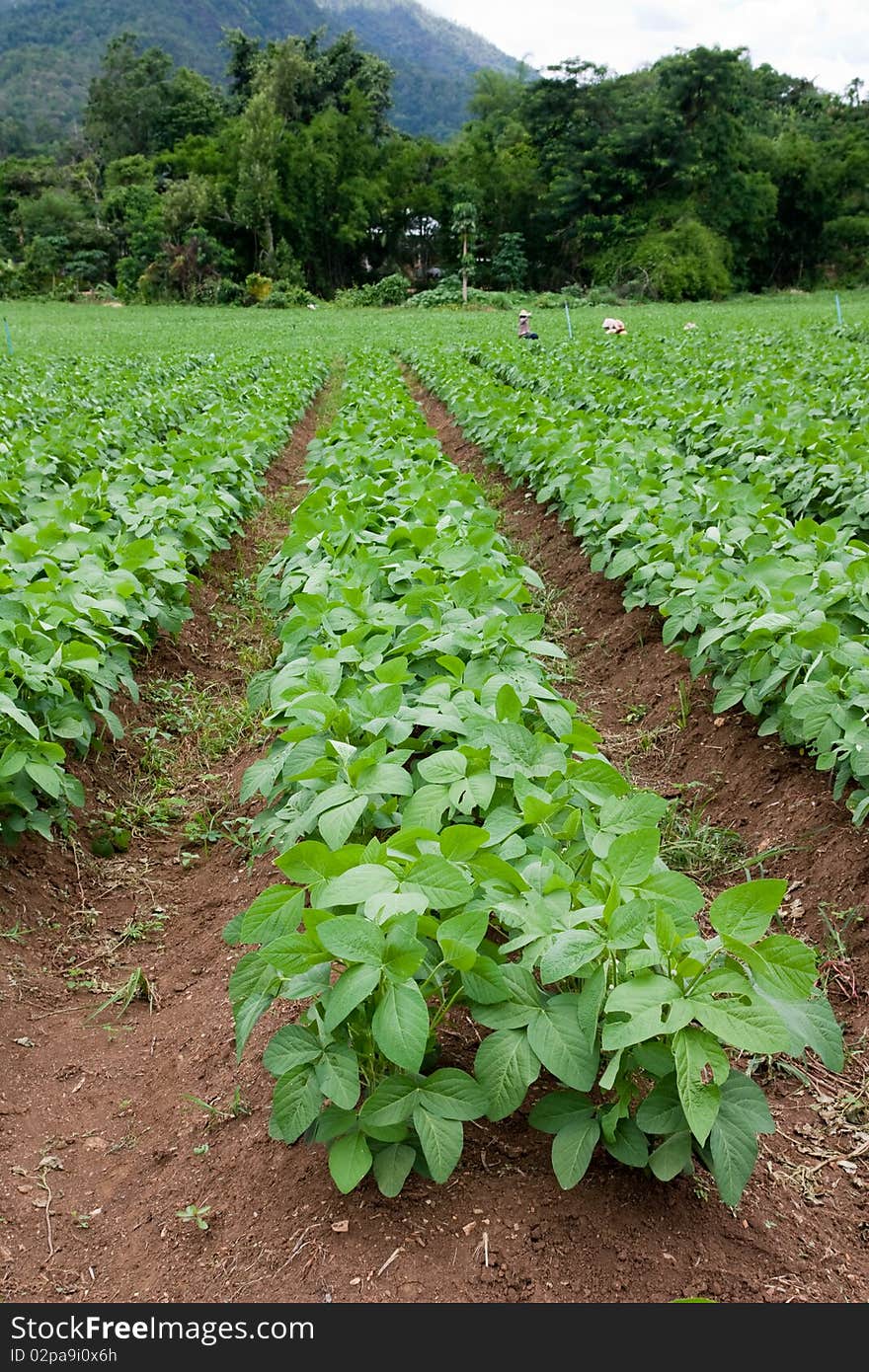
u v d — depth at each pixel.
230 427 11.50
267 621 7.86
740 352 19.59
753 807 4.85
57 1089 3.44
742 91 74.75
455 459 13.80
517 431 10.75
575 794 3.38
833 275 78.75
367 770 3.28
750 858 4.53
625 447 9.07
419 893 2.57
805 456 8.75
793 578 5.04
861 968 3.78
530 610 7.79
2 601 5.00
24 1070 3.49
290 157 72.06
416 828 2.87
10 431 11.16
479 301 64.12
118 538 6.66
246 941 2.73
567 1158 2.48
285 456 13.88
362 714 3.76
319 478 8.82
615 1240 2.53
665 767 5.54
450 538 5.77
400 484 7.50
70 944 4.24
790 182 76.50
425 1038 2.29
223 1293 2.54
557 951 2.42
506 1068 2.52
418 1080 2.53
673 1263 2.49
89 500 7.50
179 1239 2.76
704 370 15.79
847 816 4.36
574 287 68.12
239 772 5.58
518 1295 2.40
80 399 14.23
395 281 67.75
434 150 79.19
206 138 81.44
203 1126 3.15
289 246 72.19
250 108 73.25
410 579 5.34
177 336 34.59
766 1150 3.02
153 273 69.00
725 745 5.34
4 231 82.31
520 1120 2.91
